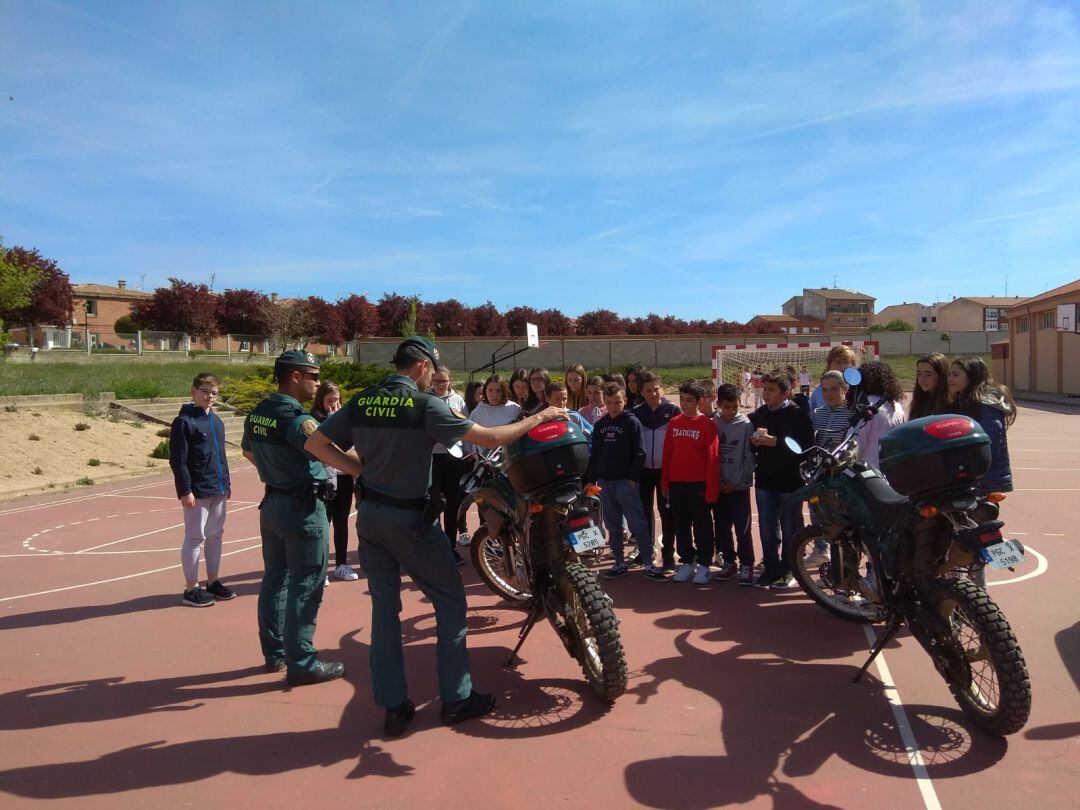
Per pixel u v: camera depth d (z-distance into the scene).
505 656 4.78
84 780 3.37
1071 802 3.06
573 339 49.94
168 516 9.95
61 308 40.88
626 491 6.38
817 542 5.88
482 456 5.51
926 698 4.04
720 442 6.21
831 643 4.86
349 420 3.89
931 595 3.84
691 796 3.16
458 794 3.21
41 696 4.27
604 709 3.98
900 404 5.97
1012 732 3.47
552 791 3.21
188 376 27.47
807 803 3.09
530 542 4.38
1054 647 4.64
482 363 48.38
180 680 4.48
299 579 4.38
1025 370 40.72
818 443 5.83
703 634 5.05
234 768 3.45
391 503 3.78
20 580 6.79
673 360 51.25
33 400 16.75
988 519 3.95
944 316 96.94
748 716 3.87
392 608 3.85
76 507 10.66
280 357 4.65
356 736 3.75
